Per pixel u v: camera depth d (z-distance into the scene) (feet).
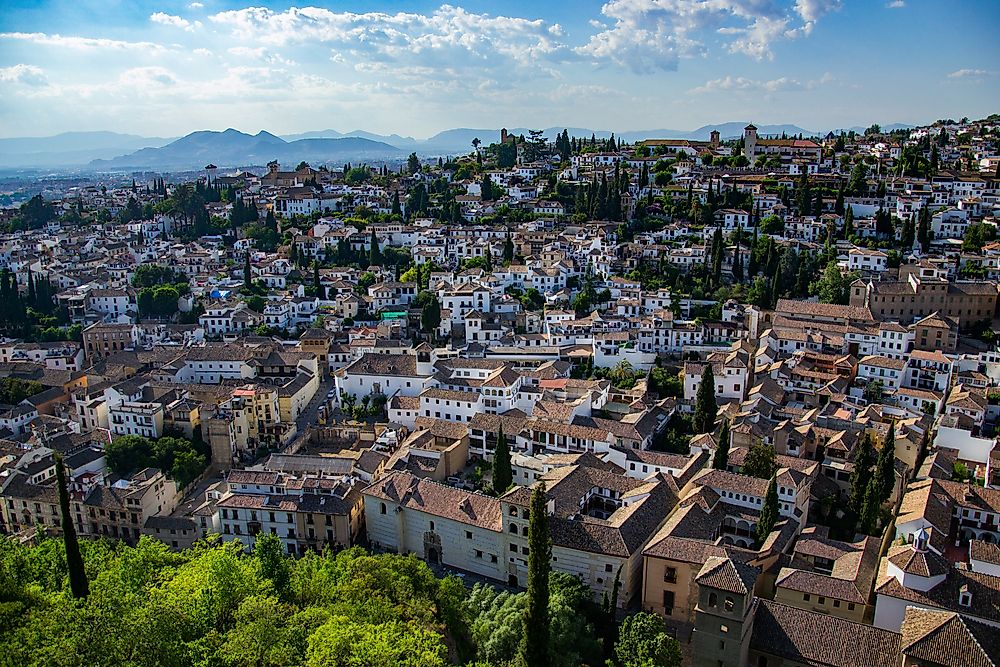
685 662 393.09
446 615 400.47
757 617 361.10
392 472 570.46
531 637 343.26
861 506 521.24
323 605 387.14
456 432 652.48
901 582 395.55
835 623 350.84
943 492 510.58
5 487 604.49
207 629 351.87
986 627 338.95
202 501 628.28
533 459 612.29
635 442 618.44
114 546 565.12
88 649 288.92
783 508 511.40
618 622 427.74
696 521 482.28
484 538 494.59
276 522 550.36
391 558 426.10
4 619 322.34
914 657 316.81
